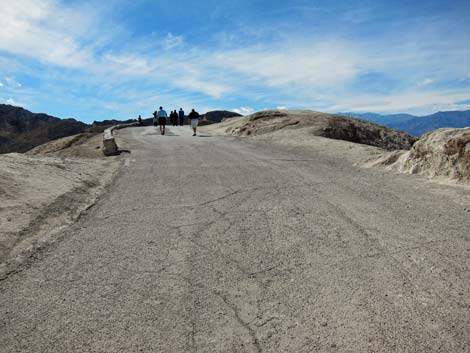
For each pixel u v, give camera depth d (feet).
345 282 11.19
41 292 10.89
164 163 34.60
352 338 8.61
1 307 10.11
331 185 24.20
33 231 15.34
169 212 18.66
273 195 21.65
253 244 14.30
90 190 23.43
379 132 85.56
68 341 8.69
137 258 13.23
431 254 12.95
